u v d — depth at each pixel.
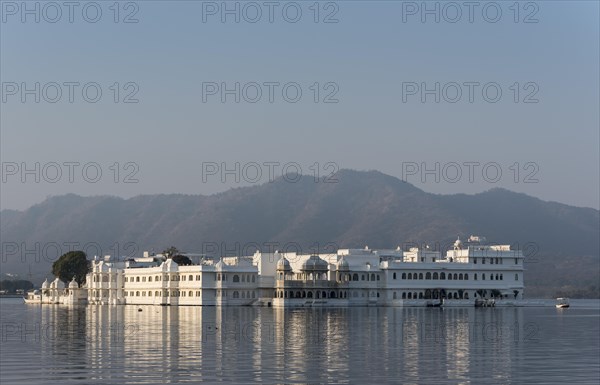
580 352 116.06
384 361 103.94
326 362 102.62
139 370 94.62
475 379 89.19
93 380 87.00
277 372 93.44
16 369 95.62
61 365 99.19
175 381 86.50
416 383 86.31
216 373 92.50
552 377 90.69
